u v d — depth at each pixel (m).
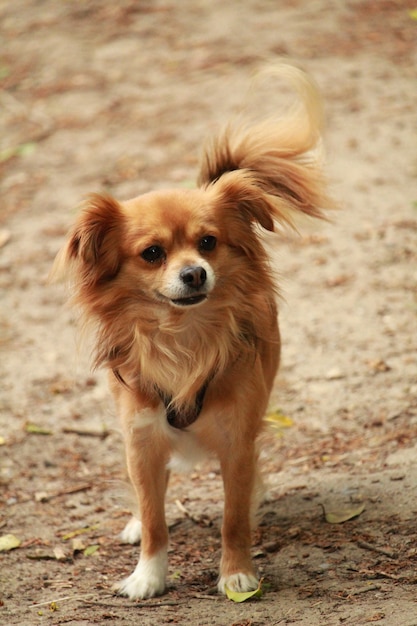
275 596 7.38
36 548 8.91
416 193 15.33
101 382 12.32
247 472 7.95
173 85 20.05
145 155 17.53
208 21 22.88
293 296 13.38
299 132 9.09
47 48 22.48
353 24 21.92
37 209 16.50
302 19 22.41
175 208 7.79
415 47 20.44
